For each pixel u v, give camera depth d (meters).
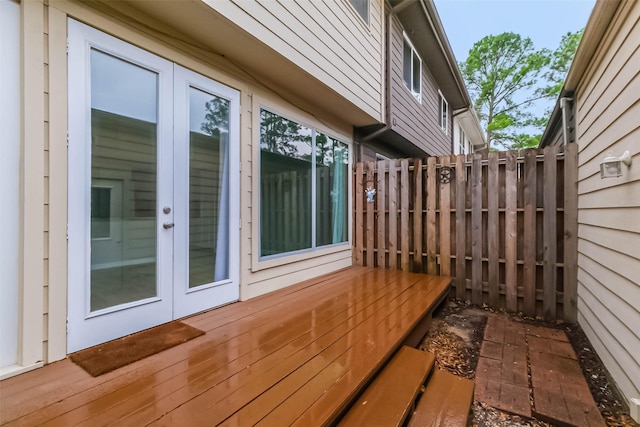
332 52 3.69
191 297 2.58
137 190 2.21
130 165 2.16
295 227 3.87
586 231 3.11
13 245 1.65
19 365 1.65
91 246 1.96
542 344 2.93
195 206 2.62
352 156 5.23
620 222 2.22
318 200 4.33
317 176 4.32
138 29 2.19
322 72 3.49
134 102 2.19
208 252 2.73
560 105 3.99
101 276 2.01
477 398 2.10
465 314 3.75
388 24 5.31
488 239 3.98
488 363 2.58
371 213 5.02
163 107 2.36
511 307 3.82
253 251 3.19
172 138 2.42
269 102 3.40
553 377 2.35
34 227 1.71
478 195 4.05
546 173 3.61
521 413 1.94
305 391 1.51
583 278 3.21
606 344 2.48
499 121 17.95
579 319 3.36
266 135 3.39
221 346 2.02
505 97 18.97
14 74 1.65
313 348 2.01
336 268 4.73
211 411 1.35
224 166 2.88
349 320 2.54
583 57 2.87
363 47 4.45
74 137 1.87
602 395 2.15
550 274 3.58
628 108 2.12
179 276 2.49
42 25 1.74
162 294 2.37
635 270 1.98
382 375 1.88
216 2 2.21
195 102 2.62
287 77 3.36
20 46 1.67
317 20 3.40
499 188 3.93
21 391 1.48
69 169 1.85
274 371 1.71
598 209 2.73
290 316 2.63
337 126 4.80
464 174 4.18
